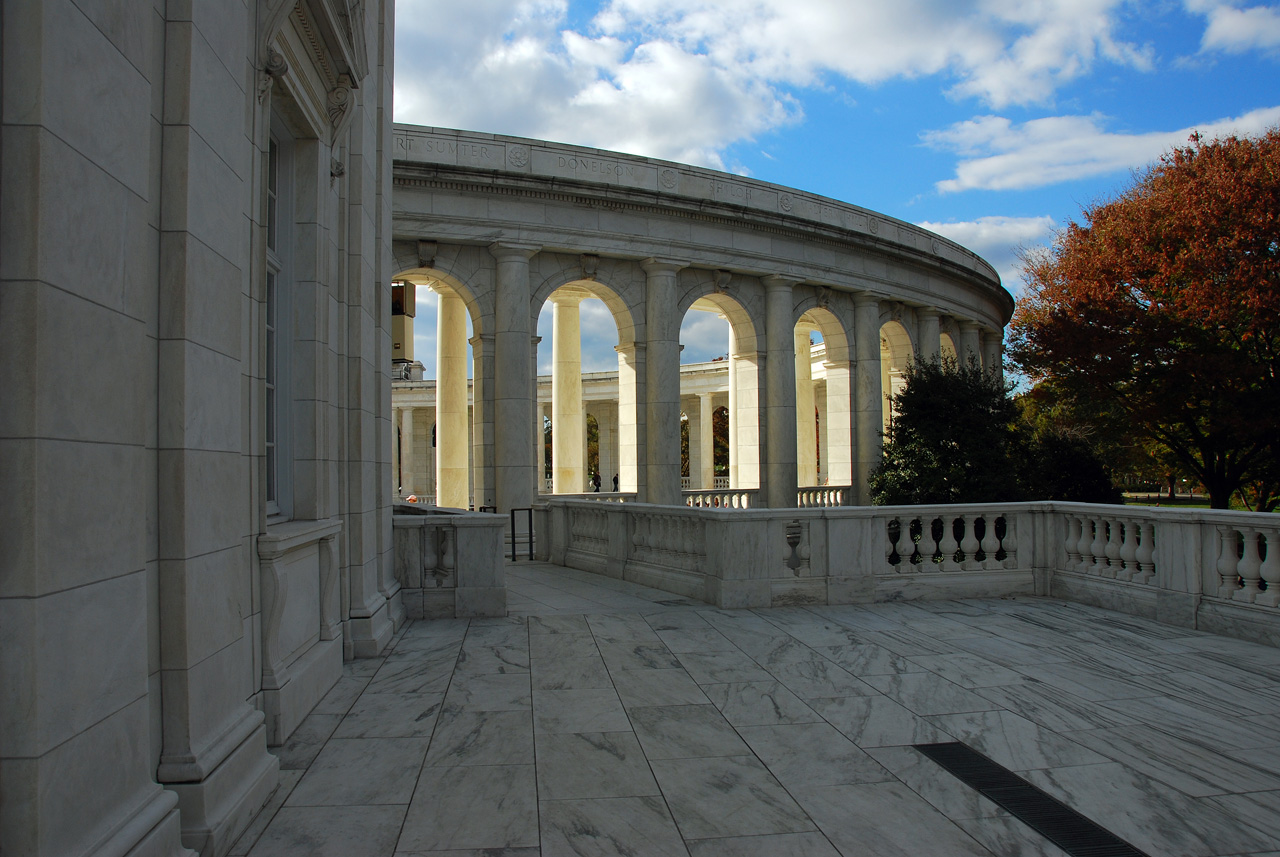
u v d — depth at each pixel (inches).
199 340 183.3
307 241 323.3
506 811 206.1
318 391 322.0
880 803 211.9
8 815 120.3
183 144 177.5
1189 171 1270.9
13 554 122.7
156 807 154.9
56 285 129.5
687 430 2711.6
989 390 1053.2
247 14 223.6
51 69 128.5
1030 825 199.2
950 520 527.8
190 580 177.9
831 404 1328.7
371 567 397.1
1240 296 1137.4
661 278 1058.1
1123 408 1382.9
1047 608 487.5
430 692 313.1
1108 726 273.7
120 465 148.9
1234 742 257.8
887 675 338.0
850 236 1223.5
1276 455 1213.1
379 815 203.3
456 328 1111.6
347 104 335.0
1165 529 447.8
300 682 274.1
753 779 227.9
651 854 183.8
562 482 1161.4
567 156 996.6
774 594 494.9
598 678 334.0
